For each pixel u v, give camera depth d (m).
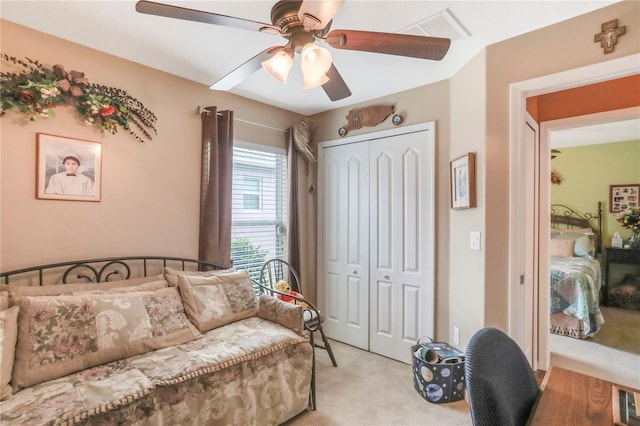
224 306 2.19
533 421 0.88
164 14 1.25
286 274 3.34
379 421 1.99
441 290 2.64
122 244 2.21
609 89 2.35
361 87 2.78
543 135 2.61
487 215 2.09
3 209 1.77
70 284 1.88
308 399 2.07
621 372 2.63
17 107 1.80
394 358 2.88
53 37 1.94
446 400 2.18
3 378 1.34
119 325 1.71
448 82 2.60
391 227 2.92
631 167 4.75
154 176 2.37
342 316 3.28
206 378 1.62
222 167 2.68
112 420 1.31
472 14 1.75
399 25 1.84
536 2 1.65
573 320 3.41
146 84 2.33
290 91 2.85
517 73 1.98
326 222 3.43
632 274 4.61
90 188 2.07
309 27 1.25
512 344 1.11
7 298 1.55
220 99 2.80
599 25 1.72
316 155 3.52
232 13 1.74
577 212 5.14
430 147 2.68
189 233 2.56
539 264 2.60
